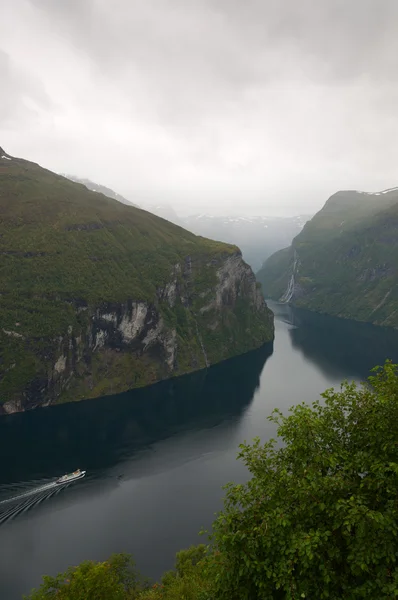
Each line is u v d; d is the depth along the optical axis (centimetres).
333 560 1720
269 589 1747
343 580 1658
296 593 1609
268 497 2103
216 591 1891
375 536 1605
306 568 1623
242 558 1784
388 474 1869
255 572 1798
